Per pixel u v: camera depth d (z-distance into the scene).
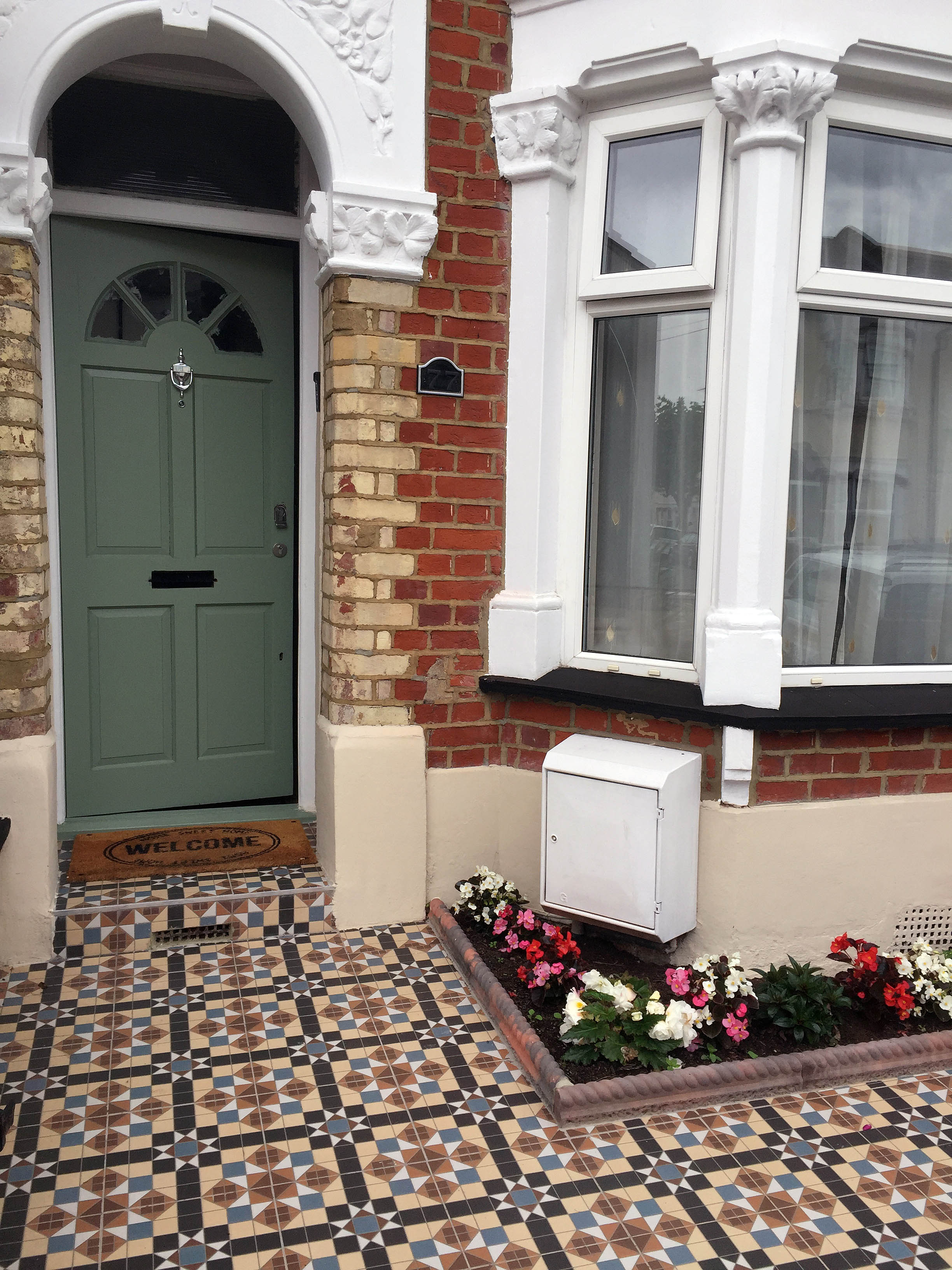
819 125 3.18
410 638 3.57
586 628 3.75
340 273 3.37
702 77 3.24
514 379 3.55
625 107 3.41
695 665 3.49
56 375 3.80
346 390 3.41
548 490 3.59
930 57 3.17
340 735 3.52
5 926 3.21
